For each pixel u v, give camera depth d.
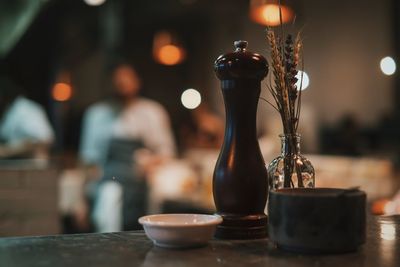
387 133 6.61
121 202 4.11
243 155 1.12
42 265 0.89
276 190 1.04
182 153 6.72
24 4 4.10
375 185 3.92
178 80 9.30
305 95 7.67
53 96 7.63
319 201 0.95
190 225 0.99
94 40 8.16
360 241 0.98
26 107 4.06
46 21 7.41
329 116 7.39
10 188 2.66
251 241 1.09
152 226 1.00
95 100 8.29
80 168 4.62
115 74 4.29
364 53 6.96
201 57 8.95
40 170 2.73
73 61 8.12
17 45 6.14
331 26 7.37
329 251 0.96
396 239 1.10
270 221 1.02
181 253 0.98
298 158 1.17
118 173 4.16
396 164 5.20
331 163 4.72
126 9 7.93
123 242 1.07
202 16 8.49
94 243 1.06
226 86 1.13
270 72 1.24
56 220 2.75
